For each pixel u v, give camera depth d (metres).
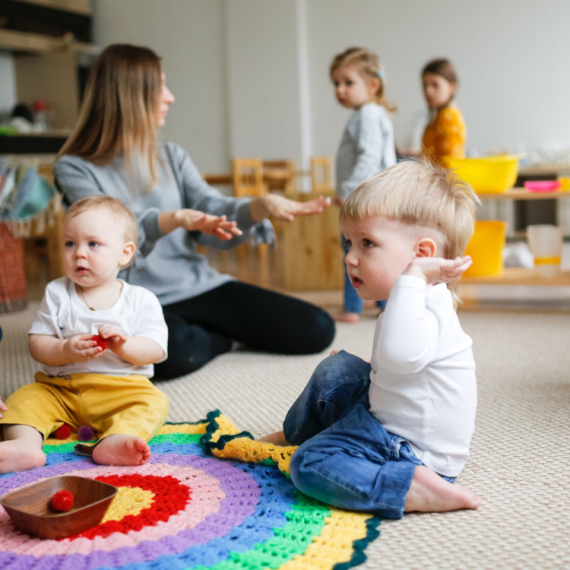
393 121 5.16
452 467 0.89
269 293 1.78
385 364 0.81
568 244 4.08
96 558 0.71
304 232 2.91
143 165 1.63
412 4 5.00
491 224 2.35
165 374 1.54
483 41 4.83
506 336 1.92
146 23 5.82
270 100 5.43
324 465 0.83
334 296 2.77
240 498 0.87
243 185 4.14
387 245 0.86
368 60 2.30
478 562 0.72
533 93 4.74
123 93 1.58
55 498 0.80
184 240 1.75
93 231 1.16
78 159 1.61
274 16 5.31
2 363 1.76
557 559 0.72
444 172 0.93
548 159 4.33
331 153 5.40
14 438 1.07
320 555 0.72
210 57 5.63
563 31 4.61
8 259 2.56
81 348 1.08
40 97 5.43
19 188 2.35
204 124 5.74
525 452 1.04
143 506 0.84
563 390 1.37
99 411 1.15
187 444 1.09
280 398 1.38
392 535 0.78
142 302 1.21
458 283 2.35
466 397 0.87
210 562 0.71
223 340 1.78
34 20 5.25
